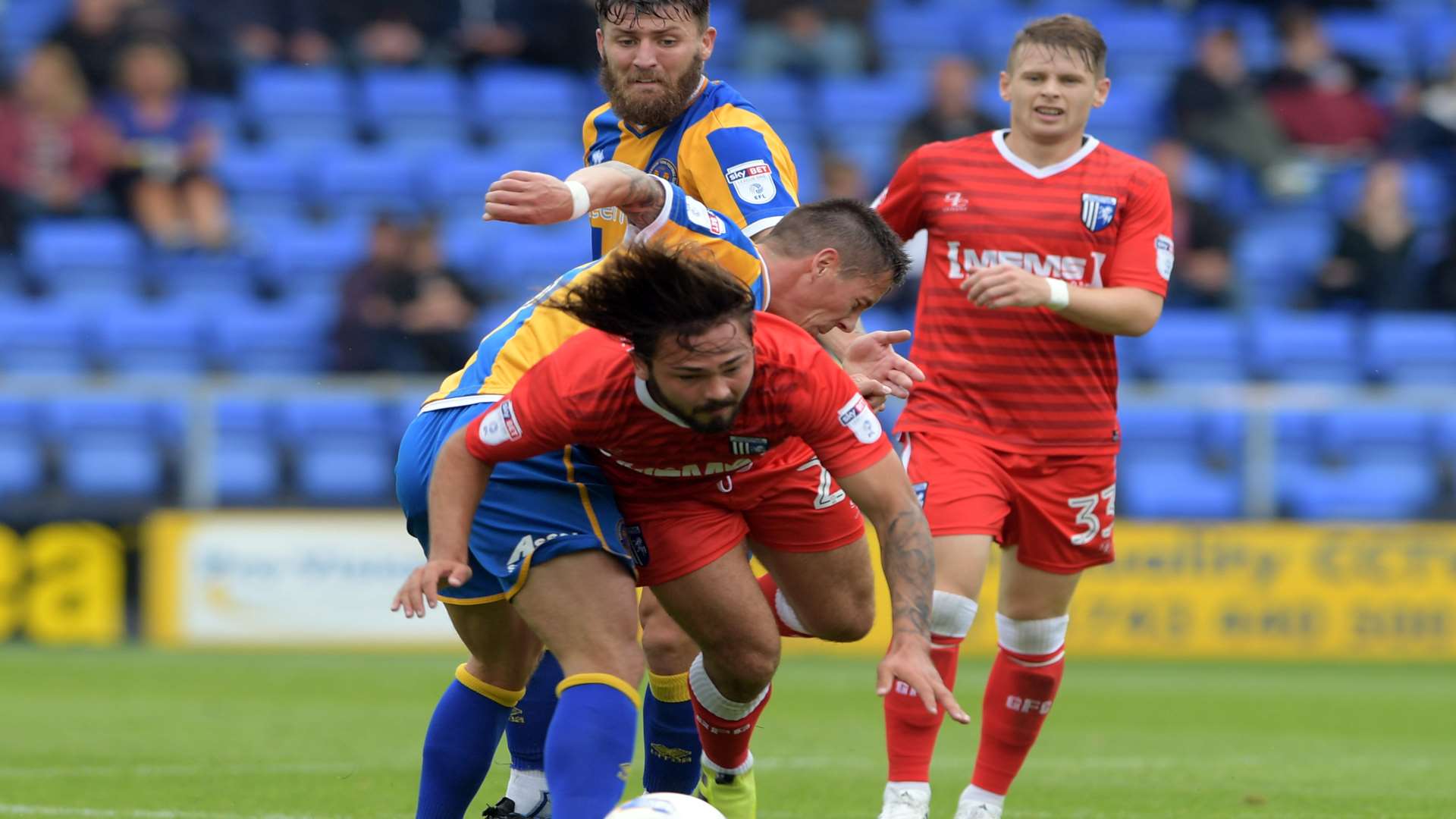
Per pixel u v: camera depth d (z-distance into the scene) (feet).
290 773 77.87
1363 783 78.02
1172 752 90.02
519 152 193.47
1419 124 197.26
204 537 138.82
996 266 61.98
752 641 51.96
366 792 71.87
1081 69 65.92
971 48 211.20
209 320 163.94
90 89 181.88
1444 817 67.36
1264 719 105.29
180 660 132.26
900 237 69.36
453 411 50.83
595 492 49.03
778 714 104.32
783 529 54.85
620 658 46.50
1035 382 64.95
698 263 42.60
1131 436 147.43
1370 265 174.09
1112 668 135.95
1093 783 77.36
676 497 50.90
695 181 60.90
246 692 113.50
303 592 139.13
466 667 52.80
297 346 163.73
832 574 56.08
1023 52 66.64
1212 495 146.20
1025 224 66.23
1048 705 65.26
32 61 181.37
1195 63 205.05
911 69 208.85
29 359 161.17
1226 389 146.00
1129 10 216.95
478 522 48.70
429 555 47.11
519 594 47.60
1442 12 221.87
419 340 150.00
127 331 162.81
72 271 172.14
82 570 139.33
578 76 200.75
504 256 174.29
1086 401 65.46
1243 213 189.37
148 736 92.32
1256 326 168.45
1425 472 145.48
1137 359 166.30
